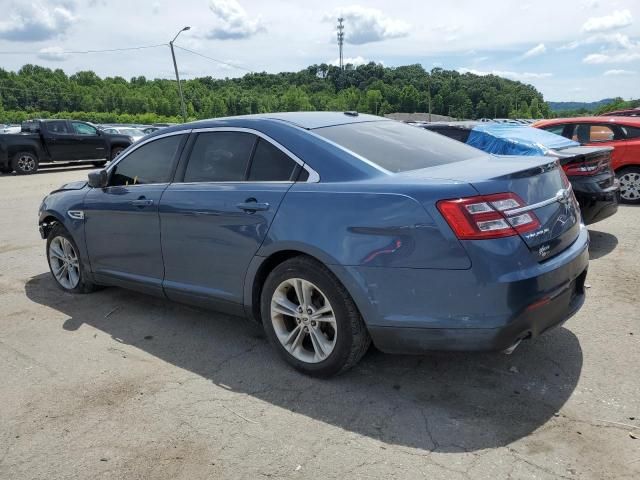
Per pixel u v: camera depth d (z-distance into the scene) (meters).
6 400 3.46
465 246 2.92
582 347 3.86
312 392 3.42
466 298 2.95
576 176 6.19
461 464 2.68
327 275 3.32
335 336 3.39
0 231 8.81
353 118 4.22
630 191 9.18
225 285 3.93
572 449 2.76
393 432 2.97
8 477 2.73
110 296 5.38
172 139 4.46
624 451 2.73
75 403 3.40
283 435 2.99
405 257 3.04
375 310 3.16
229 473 2.70
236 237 3.75
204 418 3.19
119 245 4.73
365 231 3.16
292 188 3.54
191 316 4.78
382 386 3.45
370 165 3.43
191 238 4.07
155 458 2.84
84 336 4.43
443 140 4.20
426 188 3.04
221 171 4.03
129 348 4.18
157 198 4.30
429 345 3.09
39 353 4.14
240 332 4.40
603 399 3.20
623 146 9.09
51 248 5.60
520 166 3.29
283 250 3.51
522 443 2.82
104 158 20.98
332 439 2.93
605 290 5.00
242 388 3.51
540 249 3.09
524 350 3.84
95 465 2.80
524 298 2.95
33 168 19.12
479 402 3.22
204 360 3.93
